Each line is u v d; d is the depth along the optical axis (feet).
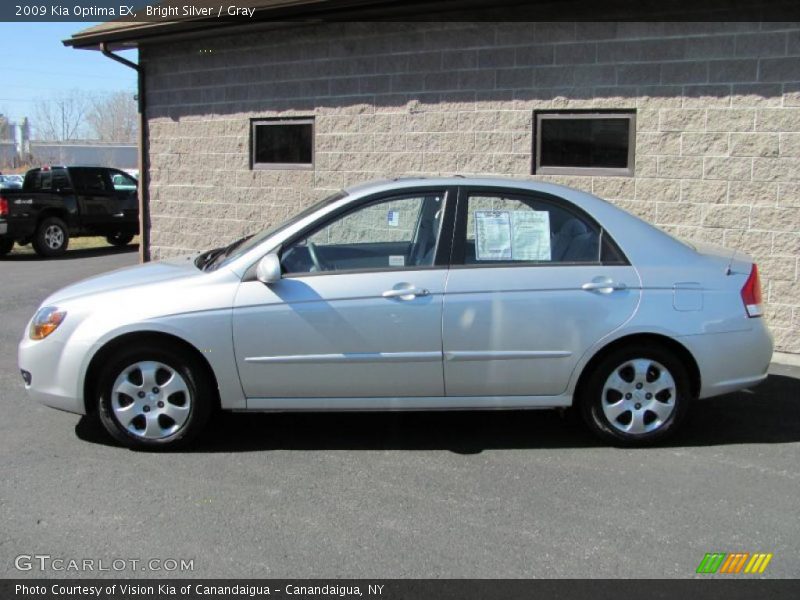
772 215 23.94
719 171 24.44
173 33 32.17
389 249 16.61
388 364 15.97
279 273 15.60
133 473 15.19
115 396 16.03
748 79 23.76
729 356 16.47
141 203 37.27
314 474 15.25
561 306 16.01
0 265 49.03
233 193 34.24
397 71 29.04
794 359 23.76
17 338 27.25
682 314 16.21
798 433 17.72
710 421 18.53
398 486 14.70
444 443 17.04
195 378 16.01
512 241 16.35
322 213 16.35
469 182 16.62
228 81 33.63
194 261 18.10
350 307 15.80
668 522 13.29
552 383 16.29
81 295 16.30
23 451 16.29
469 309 15.89
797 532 12.98
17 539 12.57
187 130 35.37
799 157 23.41
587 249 16.47
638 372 16.46
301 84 31.42
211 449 16.53
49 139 232.53
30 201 52.49
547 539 12.67
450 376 16.11
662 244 16.66
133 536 12.69
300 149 32.24
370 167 30.17
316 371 15.96
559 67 26.18
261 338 15.78
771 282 24.20
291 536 12.73
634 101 25.26
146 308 15.70
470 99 27.78
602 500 14.14
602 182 25.96
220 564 11.87
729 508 13.84
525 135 27.02
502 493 14.42
